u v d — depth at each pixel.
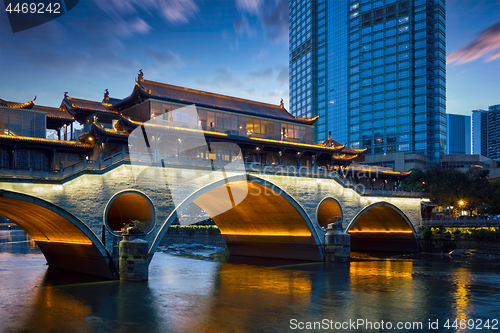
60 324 25.88
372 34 161.62
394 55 154.00
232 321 26.62
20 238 107.19
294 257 61.34
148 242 41.50
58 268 49.94
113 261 39.97
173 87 56.22
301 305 31.22
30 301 31.88
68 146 43.88
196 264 57.44
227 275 46.59
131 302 31.62
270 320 26.89
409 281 41.97
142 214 45.06
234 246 72.12
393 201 69.75
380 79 156.88
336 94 175.12
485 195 75.81
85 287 37.03
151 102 49.31
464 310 29.55
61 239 43.62
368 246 81.56
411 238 74.38
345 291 36.75
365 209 64.06
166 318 27.31
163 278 43.62
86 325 25.67
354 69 166.50
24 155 42.34
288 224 59.44
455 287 38.56
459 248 68.81
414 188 85.31
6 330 24.67
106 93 62.41
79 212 38.00
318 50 188.25
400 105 150.00
